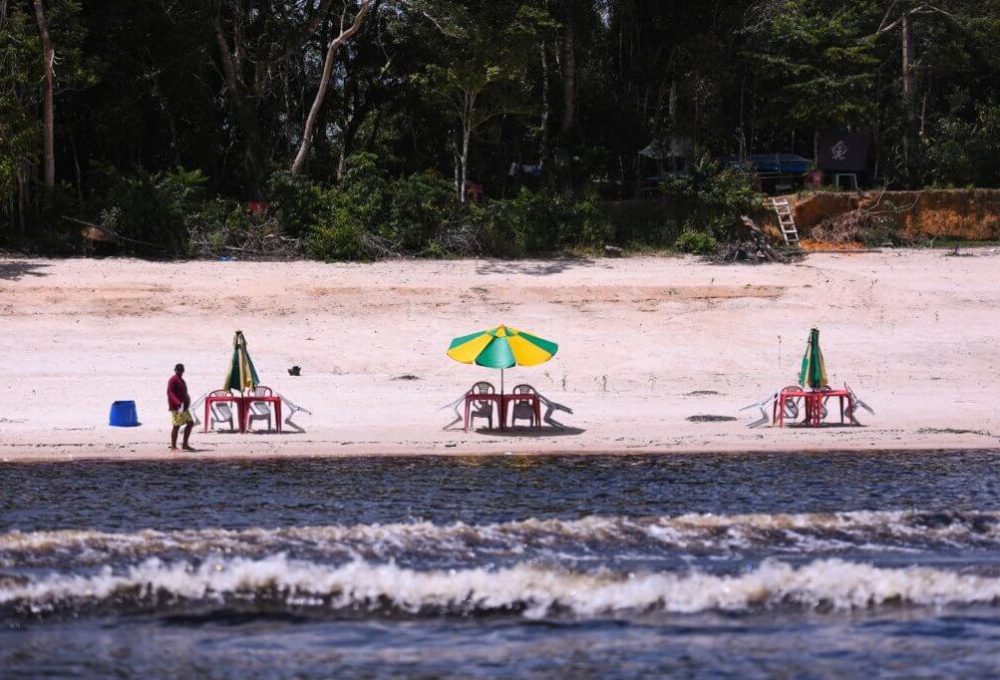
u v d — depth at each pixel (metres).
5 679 25.06
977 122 115.31
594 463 41.47
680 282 76.75
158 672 25.62
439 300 71.75
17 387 52.47
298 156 93.06
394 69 101.56
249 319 66.88
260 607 29.08
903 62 110.38
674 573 30.94
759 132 117.94
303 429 46.75
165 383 54.38
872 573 30.98
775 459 42.28
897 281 79.00
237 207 87.38
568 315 70.25
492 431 46.94
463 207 91.88
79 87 86.94
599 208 91.81
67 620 28.14
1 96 80.06
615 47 111.00
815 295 74.56
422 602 29.39
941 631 28.20
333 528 33.38
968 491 38.06
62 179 91.75
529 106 96.44
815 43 102.56
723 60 102.62
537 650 26.98
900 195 97.69
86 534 32.31
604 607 29.31
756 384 57.41
